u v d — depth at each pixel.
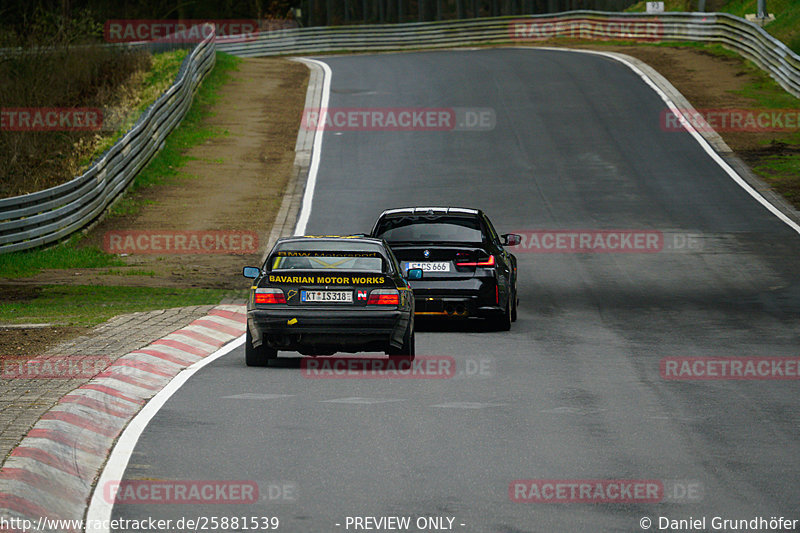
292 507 27.17
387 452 32.81
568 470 30.78
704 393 42.41
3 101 159.00
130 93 169.12
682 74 178.88
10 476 27.58
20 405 36.12
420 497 28.06
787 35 195.00
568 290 75.88
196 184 121.38
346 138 143.38
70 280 78.69
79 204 98.69
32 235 89.62
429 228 60.69
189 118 153.50
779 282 77.94
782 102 157.88
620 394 42.16
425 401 40.66
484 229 61.03
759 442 34.22
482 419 37.50
